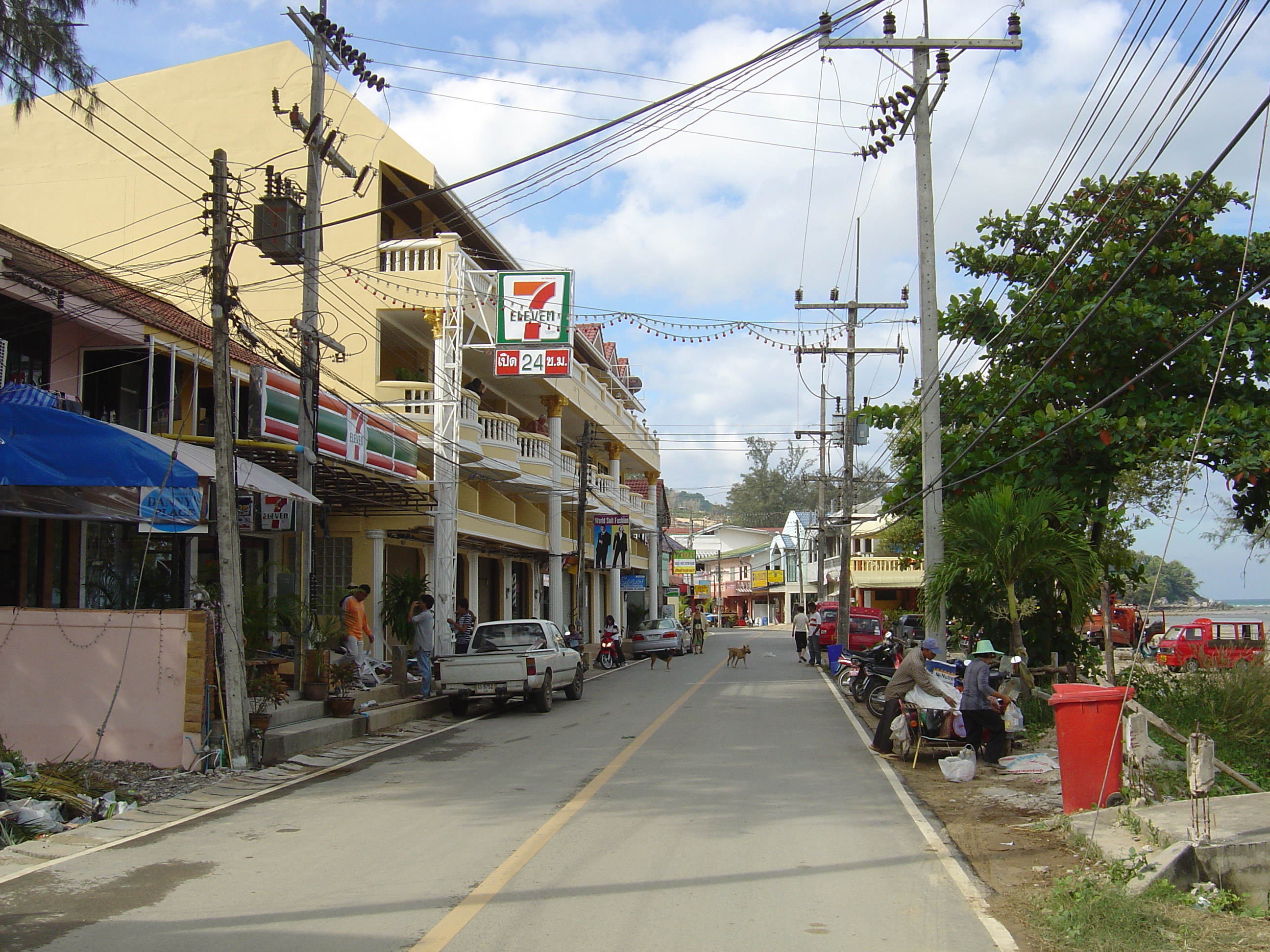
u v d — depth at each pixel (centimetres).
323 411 1778
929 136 1719
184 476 1305
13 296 1492
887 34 1689
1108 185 1432
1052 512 1652
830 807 1018
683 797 1067
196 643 1224
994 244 1925
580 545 3391
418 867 774
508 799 1056
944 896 697
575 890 707
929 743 1339
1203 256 1702
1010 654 1762
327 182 2631
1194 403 1678
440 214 2903
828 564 6481
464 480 2770
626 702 2181
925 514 1722
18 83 1330
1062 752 968
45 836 895
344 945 591
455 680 1878
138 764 1212
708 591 8881
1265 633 3106
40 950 587
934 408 1719
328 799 1070
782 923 636
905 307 3195
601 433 4197
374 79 1550
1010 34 1675
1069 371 1797
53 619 1245
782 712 1952
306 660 1681
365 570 2512
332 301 2581
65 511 1348
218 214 1338
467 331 2755
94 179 2686
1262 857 729
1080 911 638
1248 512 1691
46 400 1499
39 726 1232
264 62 2694
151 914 656
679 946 591
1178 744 1276
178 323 1880
